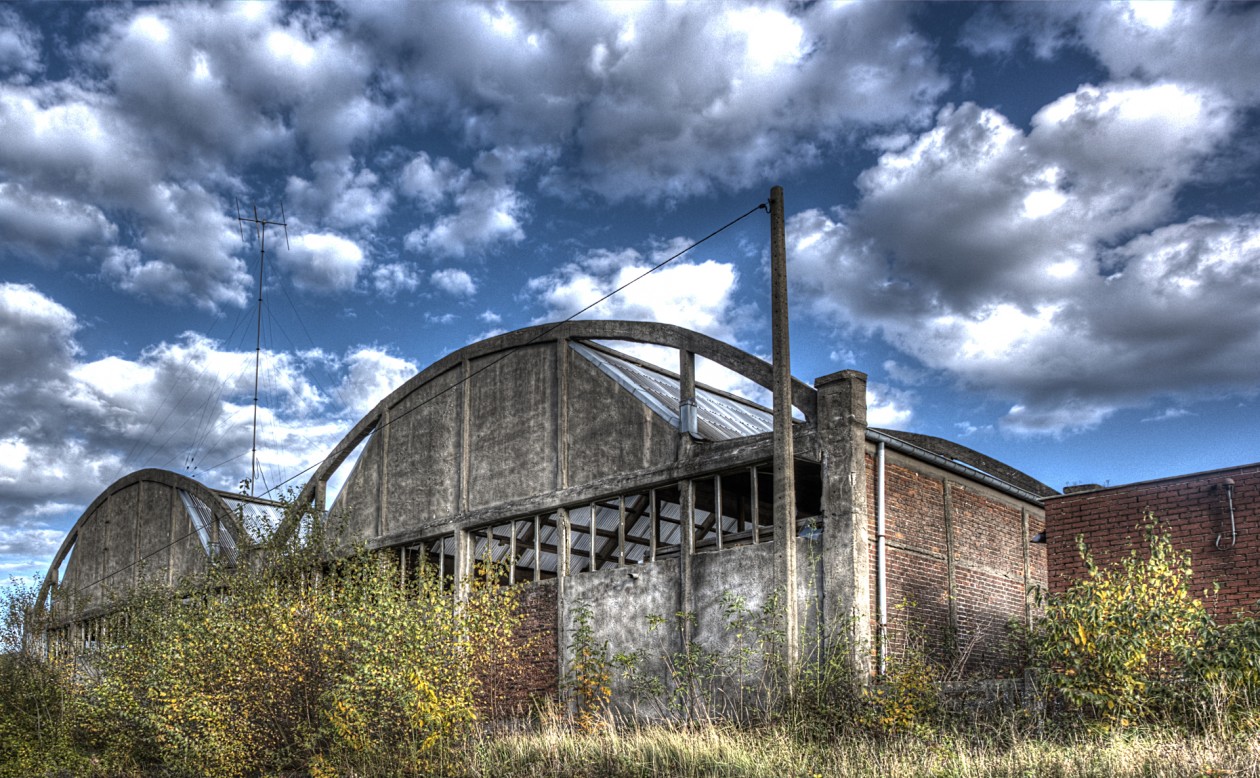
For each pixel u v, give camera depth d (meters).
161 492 30.58
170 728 16.02
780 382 14.61
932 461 15.70
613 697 15.95
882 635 13.83
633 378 17.59
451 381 20.61
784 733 12.50
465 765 13.39
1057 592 13.05
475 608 15.45
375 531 21.39
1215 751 9.12
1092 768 9.32
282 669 15.54
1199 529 12.41
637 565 16.28
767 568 14.47
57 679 23.00
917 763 10.62
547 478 18.14
